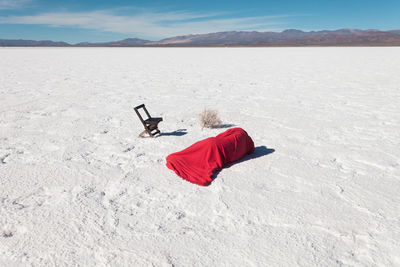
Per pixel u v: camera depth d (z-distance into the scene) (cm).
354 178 435
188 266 262
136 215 345
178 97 1120
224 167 476
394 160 502
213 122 716
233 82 1495
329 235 302
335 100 1027
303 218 333
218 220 332
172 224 326
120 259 273
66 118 819
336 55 3878
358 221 326
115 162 509
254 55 4172
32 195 396
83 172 467
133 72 2002
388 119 770
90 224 327
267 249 282
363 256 271
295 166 480
